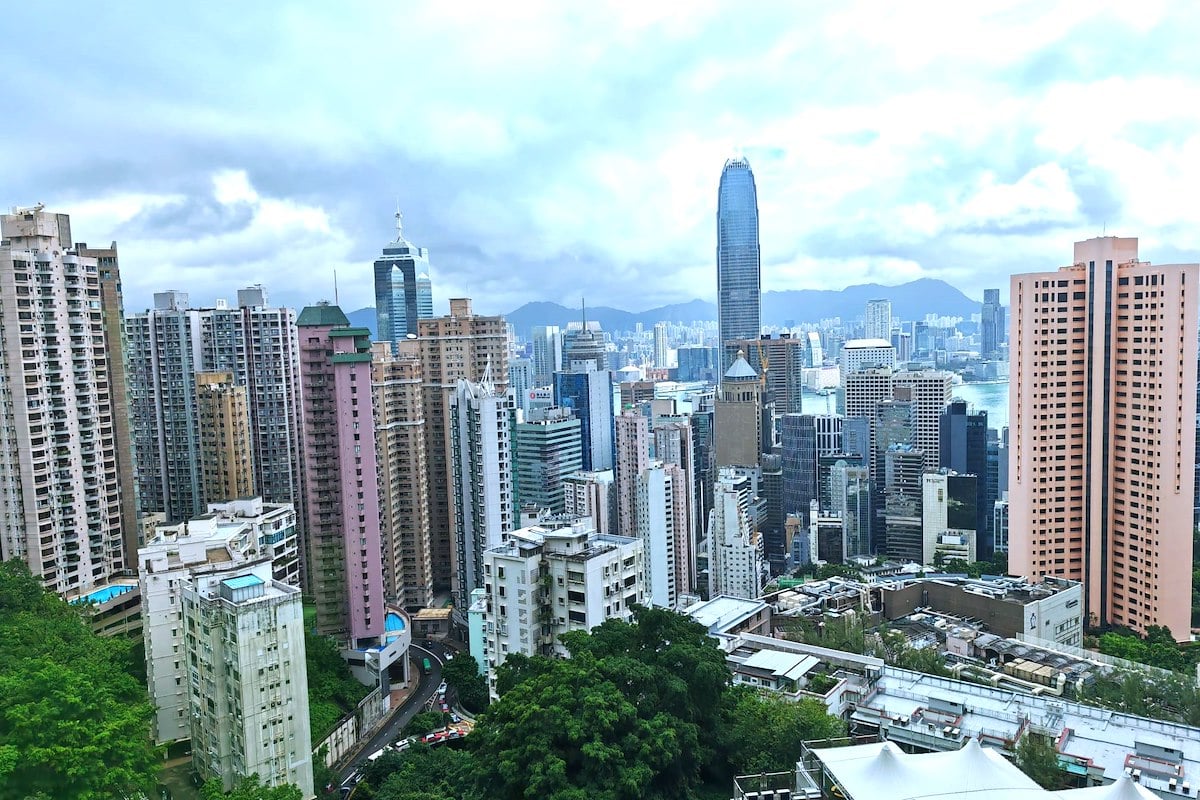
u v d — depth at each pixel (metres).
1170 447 199.00
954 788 78.06
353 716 187.62
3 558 188.50
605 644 102.31
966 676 140.50
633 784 77.69
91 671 114.50
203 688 139.38
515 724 85.56
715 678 94.50
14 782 84.25
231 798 94.75
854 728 114.38
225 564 158.62
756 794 82.75
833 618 172.50
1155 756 101.25
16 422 185.62
